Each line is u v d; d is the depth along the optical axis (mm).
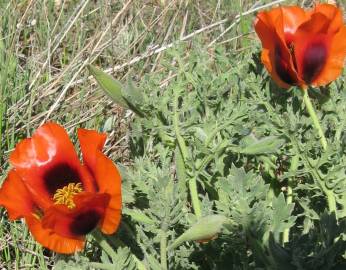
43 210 541
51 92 880
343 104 678
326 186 614
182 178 613
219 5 1094
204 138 639
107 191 501
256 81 676
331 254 522
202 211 604
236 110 627
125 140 851
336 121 677
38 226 508
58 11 1122
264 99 675
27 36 1045
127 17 1082
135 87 650
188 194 679
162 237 570
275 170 664
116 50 980
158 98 657
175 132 632
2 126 839
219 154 625
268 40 608
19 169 542
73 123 857
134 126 688
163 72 904
